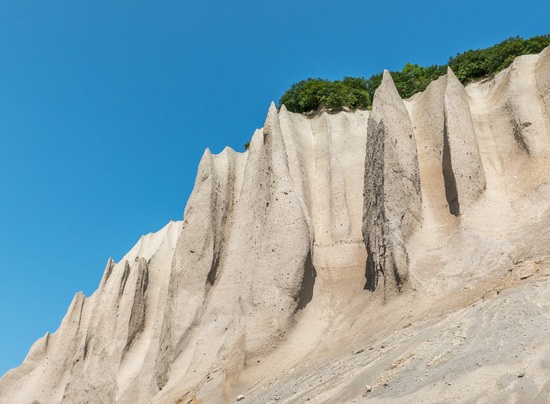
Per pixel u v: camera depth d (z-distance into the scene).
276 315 19.67
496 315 12.96
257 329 19.52
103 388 27.11
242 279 22.50
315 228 23.44
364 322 18.38
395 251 18.97
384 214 19.75
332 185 24.27
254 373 18.62
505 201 20.38
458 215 20.36
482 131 23.44
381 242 19.52
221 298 22.78
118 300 30.70
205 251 24.81
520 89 23.28
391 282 18.77
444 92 23.56
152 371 24.42
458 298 16.83
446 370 11.57
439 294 17.70
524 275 15.49
